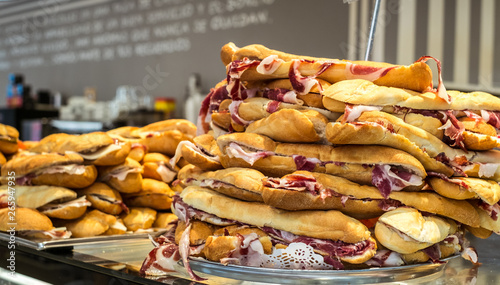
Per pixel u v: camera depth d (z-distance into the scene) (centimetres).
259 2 440
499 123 99
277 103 98
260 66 96
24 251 114
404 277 89
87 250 117
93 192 137
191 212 100
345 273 85
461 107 94
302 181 90
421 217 90
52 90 640
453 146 96
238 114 103
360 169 92
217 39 468
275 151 96
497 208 100
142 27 536
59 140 139
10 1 690
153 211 148
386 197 90
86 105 522
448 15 384
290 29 423
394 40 395
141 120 474
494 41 373
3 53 717
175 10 502
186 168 107
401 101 90
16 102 548
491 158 96
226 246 90
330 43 401
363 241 88
